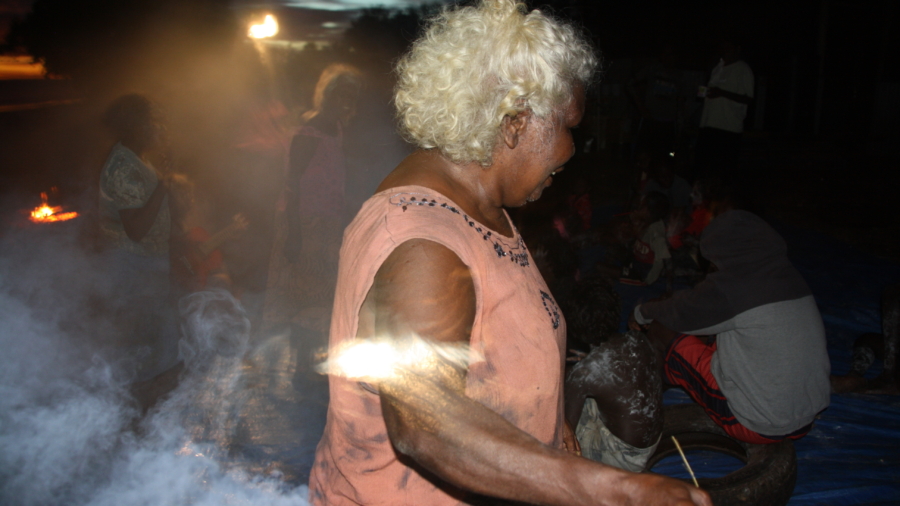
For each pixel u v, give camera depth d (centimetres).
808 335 261
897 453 308
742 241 267
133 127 318
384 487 103
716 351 282
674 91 943
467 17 100
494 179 104
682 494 72
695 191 518
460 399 83
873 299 516
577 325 249
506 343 98
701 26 1559
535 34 96
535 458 78
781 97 1571
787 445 269
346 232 103
